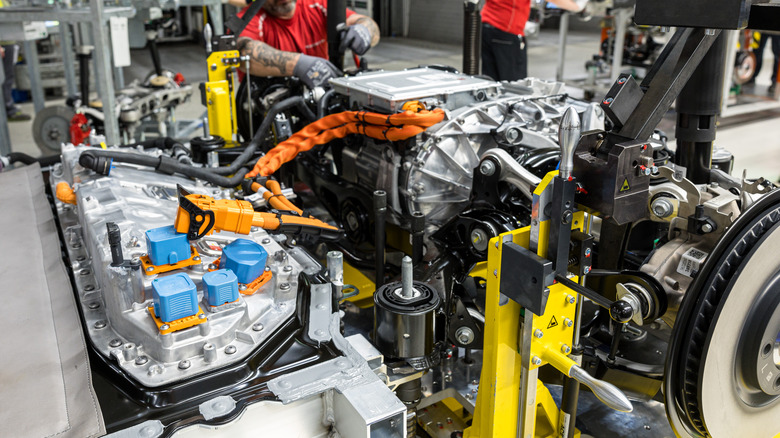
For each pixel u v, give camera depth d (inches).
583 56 489.1
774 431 76.5
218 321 58.8
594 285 80.2
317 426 58.1
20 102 318.7
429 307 72.0
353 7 430.0
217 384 54.7
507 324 62.9
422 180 94.1
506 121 96.8
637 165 55.8
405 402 74.0
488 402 66.6
